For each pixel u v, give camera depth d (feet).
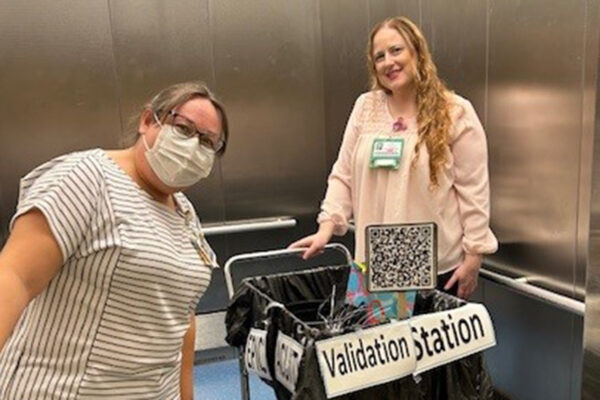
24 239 3.38
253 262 10.69
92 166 3.65
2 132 9.06
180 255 3.98
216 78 9.98
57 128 9.30
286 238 10.85
